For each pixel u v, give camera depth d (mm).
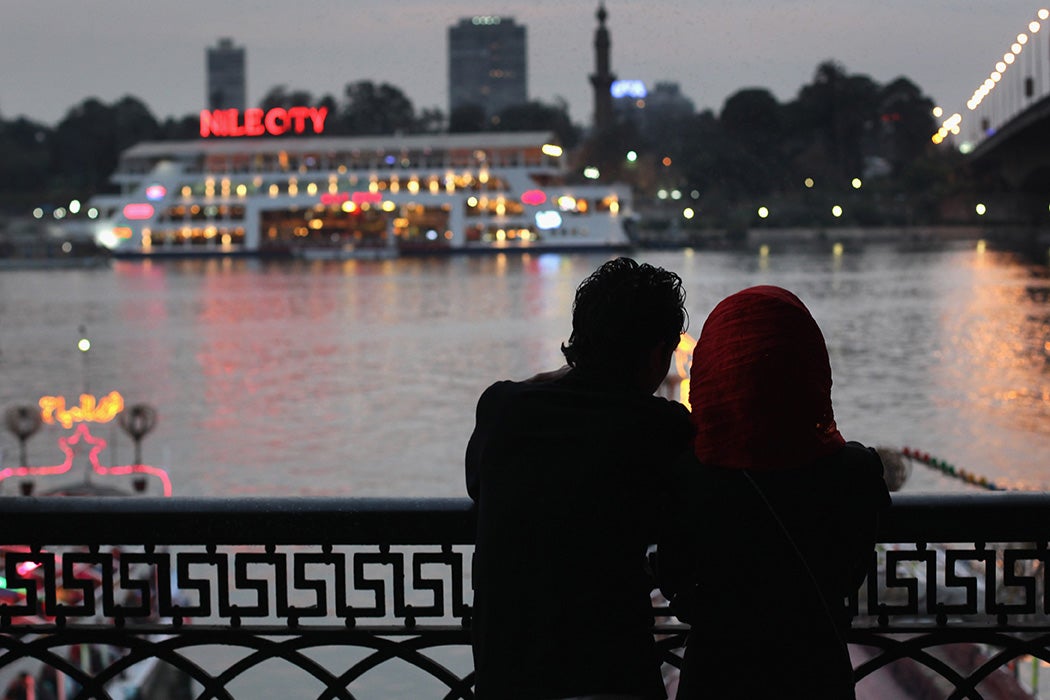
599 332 3217
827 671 3070
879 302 87250
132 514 3662
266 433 43406
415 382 56938
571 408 3156
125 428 32469
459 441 41375
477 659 3115
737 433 3057
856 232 159000
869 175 175125
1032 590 3576
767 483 3047
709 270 125375
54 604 3732
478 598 3135
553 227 149500
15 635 3896
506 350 68812
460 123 199375
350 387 55562
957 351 61156
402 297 104688
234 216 158250
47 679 16031
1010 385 49500
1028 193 144500
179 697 16125
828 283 105312
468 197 150500
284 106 195750
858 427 41969
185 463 38438
